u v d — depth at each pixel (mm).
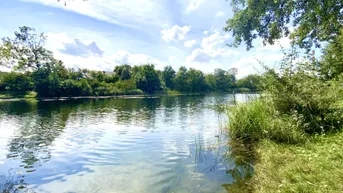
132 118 12727
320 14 7977
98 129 9383
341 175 2910
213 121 11234
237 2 12008
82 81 43562
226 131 7980
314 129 5664
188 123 10742
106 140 7410
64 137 7883
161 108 18828
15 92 38562
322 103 5844
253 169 4438
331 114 5719
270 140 5715
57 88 39031
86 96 42625
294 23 10031
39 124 10719
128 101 29234
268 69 7168
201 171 4477
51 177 4324
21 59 40094
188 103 24859
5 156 5703
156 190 3666
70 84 40531
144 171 4555
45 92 38281
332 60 8094
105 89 47188
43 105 22031
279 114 6582
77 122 11328
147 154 5773
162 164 4965
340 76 6500
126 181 4062
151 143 6945
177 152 5895
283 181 3162
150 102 27016
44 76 40469
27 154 5883
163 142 7039
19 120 11953
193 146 6457
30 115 14055
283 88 6672
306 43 10719
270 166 3939
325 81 7160
